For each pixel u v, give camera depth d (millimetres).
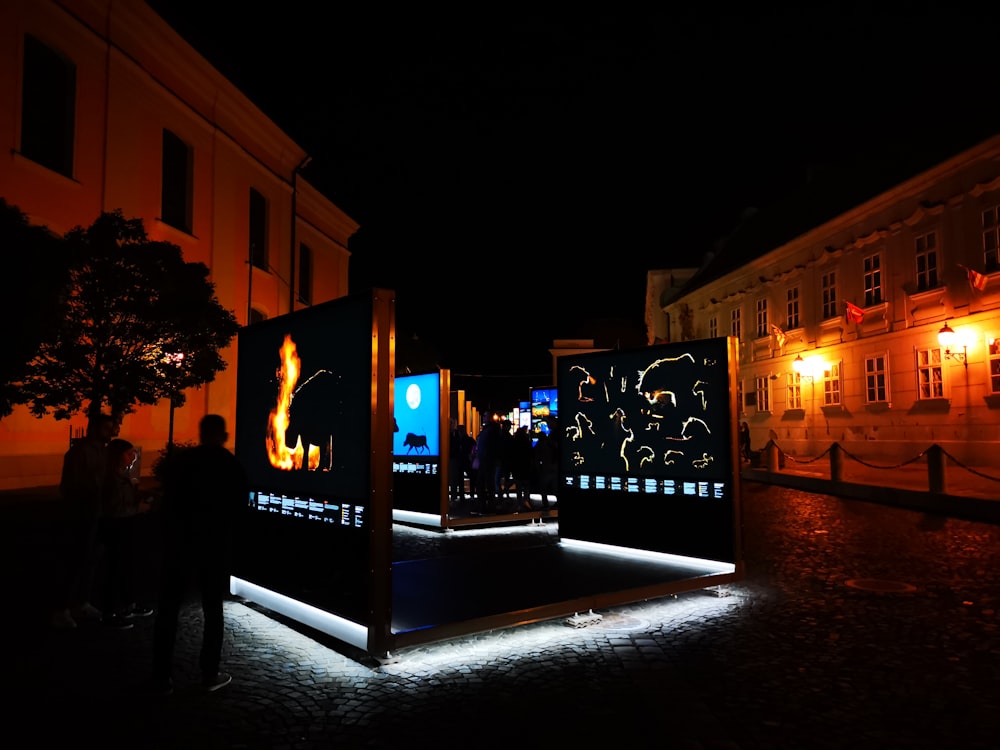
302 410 6492
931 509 13781
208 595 4902
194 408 21328
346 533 5746
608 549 9312
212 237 22891
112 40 18125
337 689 4859
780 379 30359
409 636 5520
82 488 6238
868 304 24609
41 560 8914
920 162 22656
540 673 5160
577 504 9828
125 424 18297
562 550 9359
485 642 5938
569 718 4352
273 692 4805
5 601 7086
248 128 25250
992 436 19125
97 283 11469
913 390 22250
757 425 32281
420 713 4441
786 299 30047
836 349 26234
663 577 7551
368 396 5523
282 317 6941
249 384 7559
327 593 5957
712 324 38031
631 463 9109
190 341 12727
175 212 21328
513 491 19422
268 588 6895
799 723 4258
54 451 15922
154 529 12125
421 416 13672
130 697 4695
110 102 18031
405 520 13945
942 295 21031
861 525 12219
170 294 12133
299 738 4082
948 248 20766
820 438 27141
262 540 7098
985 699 4602
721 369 8133
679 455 8539
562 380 10164
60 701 4625
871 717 4340
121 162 18391
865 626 6273
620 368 9367
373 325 5520
